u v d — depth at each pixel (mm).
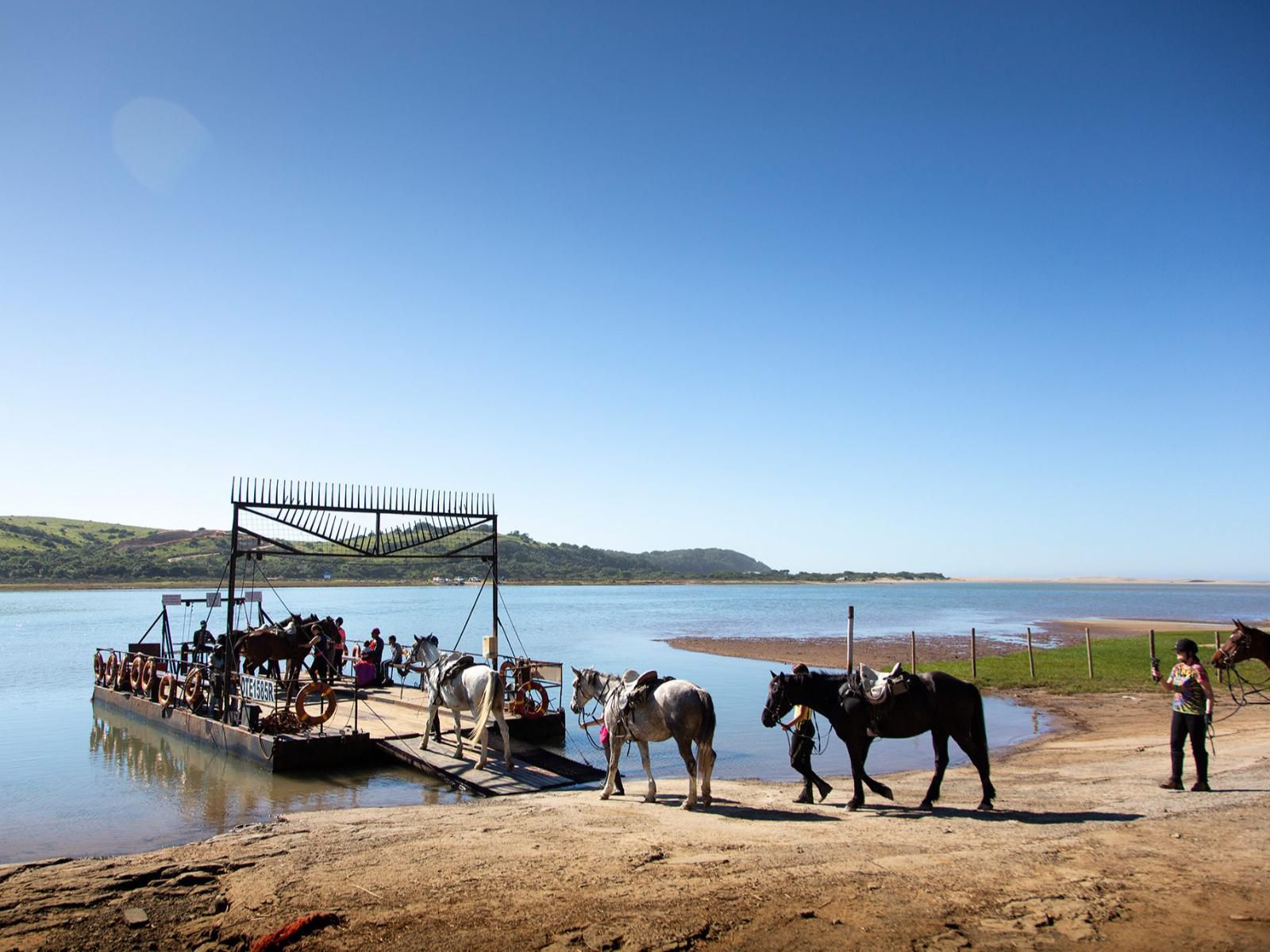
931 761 17047
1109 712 22188
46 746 19906
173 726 20531
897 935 6070
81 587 123312
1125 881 7074
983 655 41250
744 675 34625
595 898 7027
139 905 7238
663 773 16406
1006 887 7020
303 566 134375
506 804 12586
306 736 16719
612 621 76125
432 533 20438
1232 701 21969
